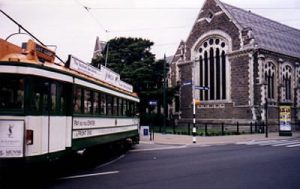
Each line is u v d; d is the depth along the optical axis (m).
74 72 11.66
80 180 10.22
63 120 10.70
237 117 40.56
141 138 26.97
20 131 8.89
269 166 13.15
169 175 11.13
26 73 9.12
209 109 43.72
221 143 24.88
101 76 14.94
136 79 41.31
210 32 44.31
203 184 9.60
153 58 43.88
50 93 9.95
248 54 39.78
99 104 14.13
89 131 12.87
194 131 24.62
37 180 10.16
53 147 10.03
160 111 49.00
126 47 44.75
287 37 49.81
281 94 42.72
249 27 40.12
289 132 33.00
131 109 20.34
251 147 21.64
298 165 13.41
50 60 10.77
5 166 8.78
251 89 39.31
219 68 43.34
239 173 11.52
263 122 38.62
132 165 13.56
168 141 25.62
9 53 9.88
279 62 43.00
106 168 12.72
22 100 9.02
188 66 47.25
